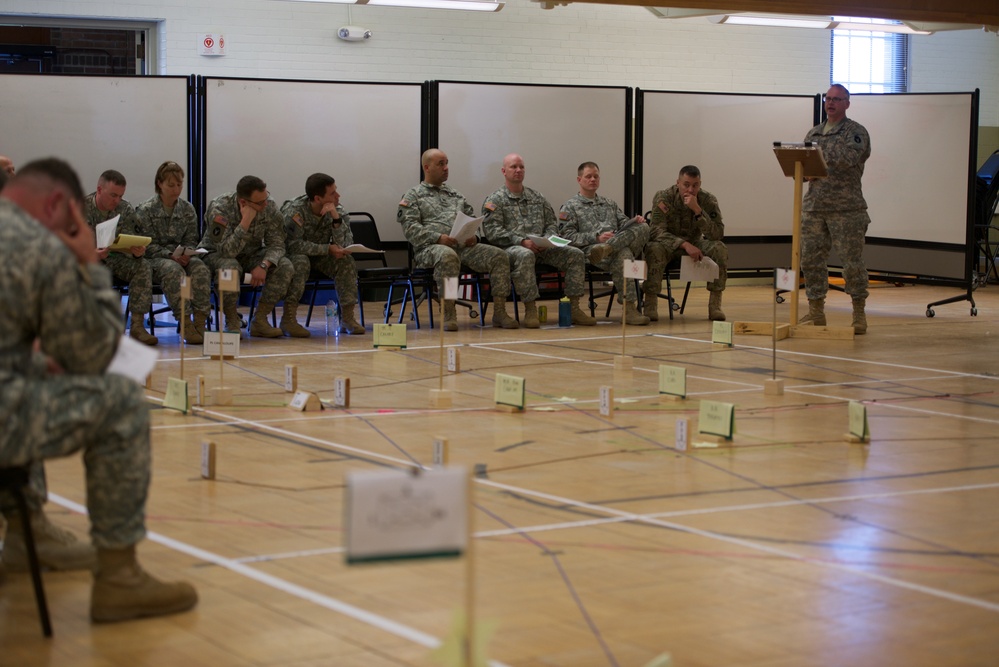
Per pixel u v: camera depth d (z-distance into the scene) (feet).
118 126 30.60
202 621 8.25
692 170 30.53
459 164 33.86
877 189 37.01
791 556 9.89
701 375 20.84
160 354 23.44
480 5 33.73
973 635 8.05
